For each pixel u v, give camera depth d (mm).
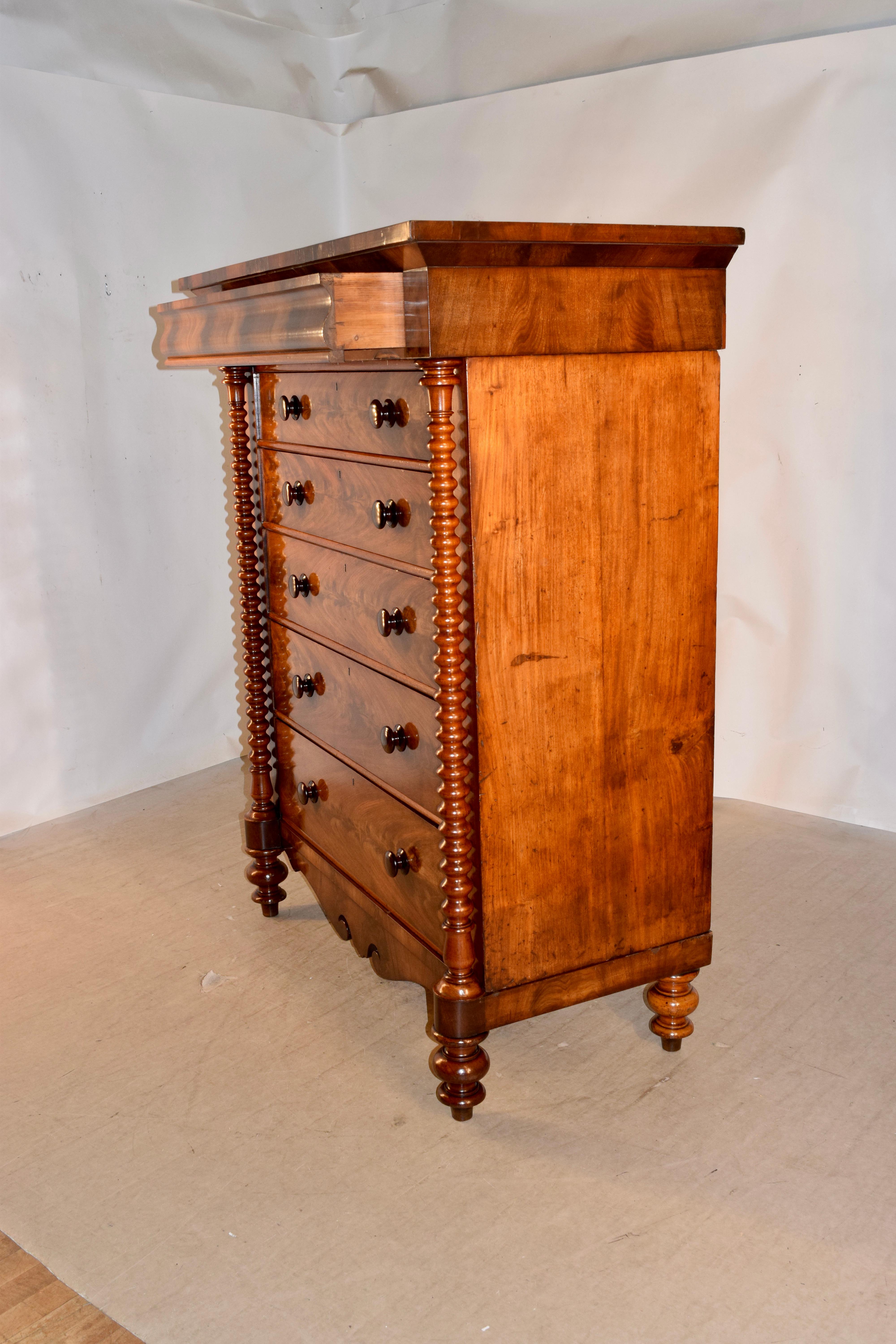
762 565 3053
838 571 2932
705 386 1729
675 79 2920
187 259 3354
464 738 1650
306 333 1620
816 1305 1456
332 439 2002
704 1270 1522
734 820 3066
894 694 2904
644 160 3033
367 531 1910
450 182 3496
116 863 2932
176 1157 1800
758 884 2658
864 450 2822
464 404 1545
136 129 3170
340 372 1919
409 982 2270
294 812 2475
